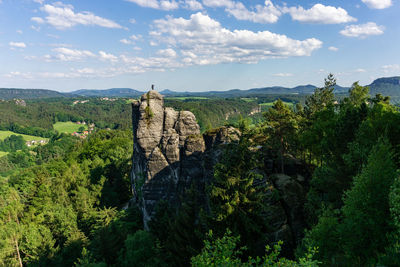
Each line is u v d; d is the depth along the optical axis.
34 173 110.44
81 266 31.23
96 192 61.09
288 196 26.64
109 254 35.34
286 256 22.86
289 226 25.14
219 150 29.36
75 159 121.44
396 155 18.98
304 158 43.22
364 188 14.16
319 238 16.69
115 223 41.16
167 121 47.03
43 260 39.28
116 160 81.75
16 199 66.62
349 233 14.45
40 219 58.12
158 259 28.98
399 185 11.91
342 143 25.22
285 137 37.81
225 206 17.75
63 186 70.38
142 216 49.88
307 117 49.41
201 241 24.12
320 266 15.83
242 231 17.81
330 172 25.36
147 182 45.81
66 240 45.28
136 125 51.75
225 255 11.70
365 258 13.59
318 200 24.62
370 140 20.81
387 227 13.15
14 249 44.12
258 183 25.17
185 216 26.25
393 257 10.20
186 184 40.75
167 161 45.00
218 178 18.98
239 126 19.78
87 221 48.25
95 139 119.38
